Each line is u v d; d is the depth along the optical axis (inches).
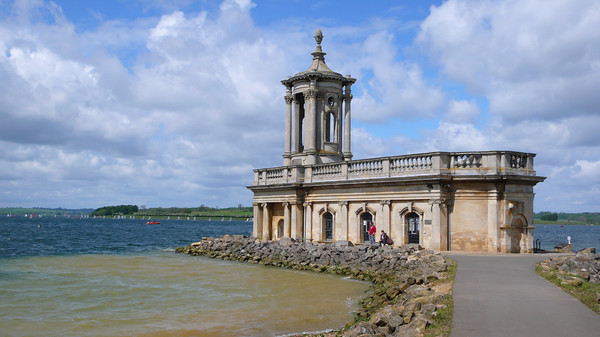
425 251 1366.9
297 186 1942.7
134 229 5915.4
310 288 1250.6
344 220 1777.8
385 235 1576.0
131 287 1275.8
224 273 1535.4
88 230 5246.1
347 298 1123.3
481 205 1465.3
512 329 587.5
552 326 598.9
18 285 1298.0
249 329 863.7
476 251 1451.8
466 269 1055.0
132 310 1007.0
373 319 701.3
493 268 1068.5
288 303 1071.6
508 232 1443.2
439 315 653.9
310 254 1674.5
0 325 879.7
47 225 6638.8
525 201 1476.4
